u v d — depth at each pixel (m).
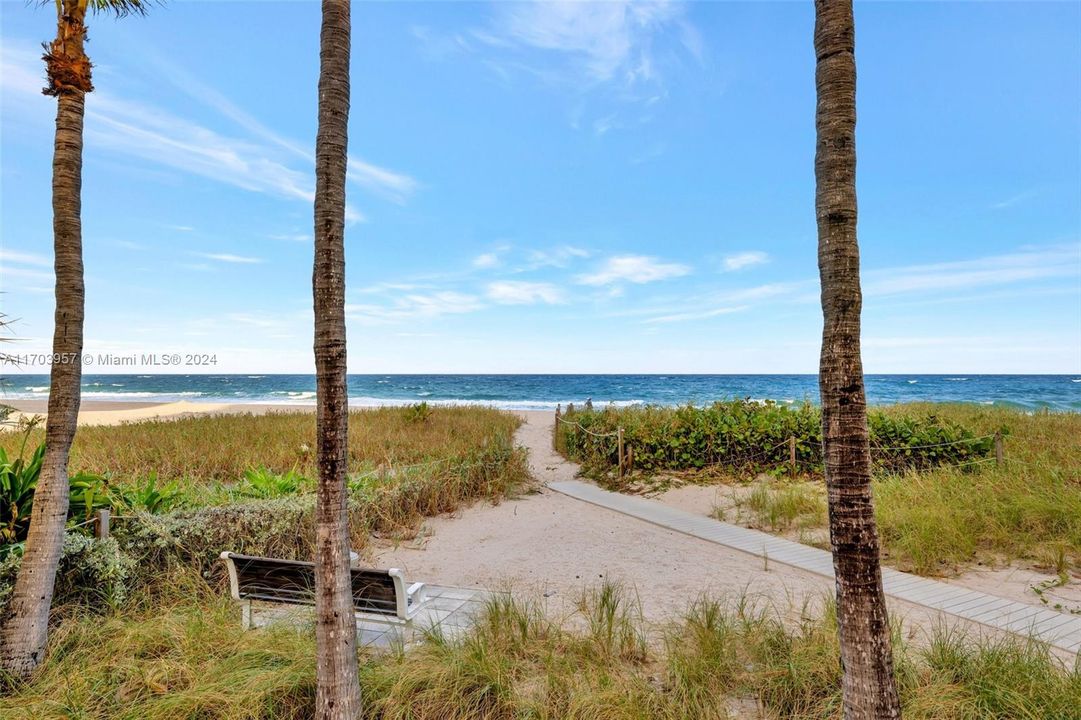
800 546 6.80
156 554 4.84
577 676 3.48
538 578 5.87
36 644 3.50
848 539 2.26
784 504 8.03
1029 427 12.16
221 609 4.27
